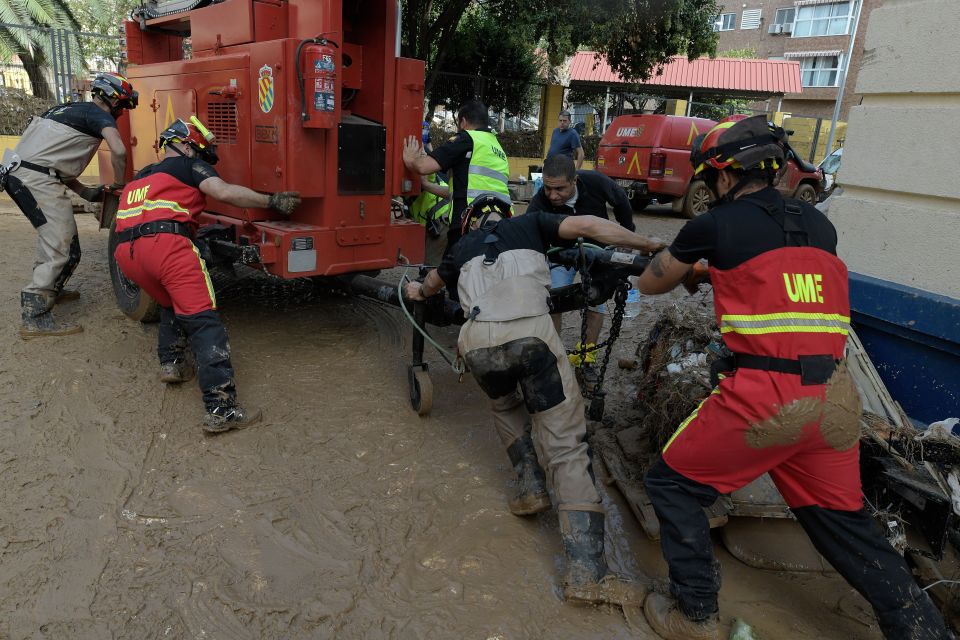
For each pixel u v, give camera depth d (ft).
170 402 13.71
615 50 53.42
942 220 11.03
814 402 7.11
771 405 7.14
